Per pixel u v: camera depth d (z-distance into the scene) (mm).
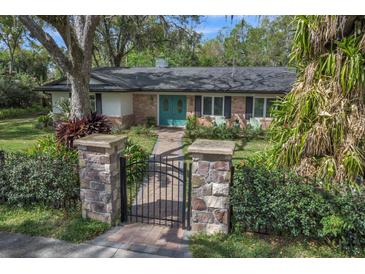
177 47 20484
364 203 3432
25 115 20281
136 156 7406
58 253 3662
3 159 5133
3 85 20688
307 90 4535
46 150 6980
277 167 4480
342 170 4121
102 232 4230
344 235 3584
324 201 3568
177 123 16219
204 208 4086
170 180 6883
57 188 4828
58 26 6902
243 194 3920
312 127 4375
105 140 4355
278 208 3750
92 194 4484
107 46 21797
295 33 4719
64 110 13289
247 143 11984
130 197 5508
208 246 3793
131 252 3693
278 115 5320
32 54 30406
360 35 4086
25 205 5055
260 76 15414
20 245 3832
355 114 4199
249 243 3867
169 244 3891
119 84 14820
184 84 15320
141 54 31078
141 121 16578
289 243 3850
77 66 7531
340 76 4176
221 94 14398
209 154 3920
